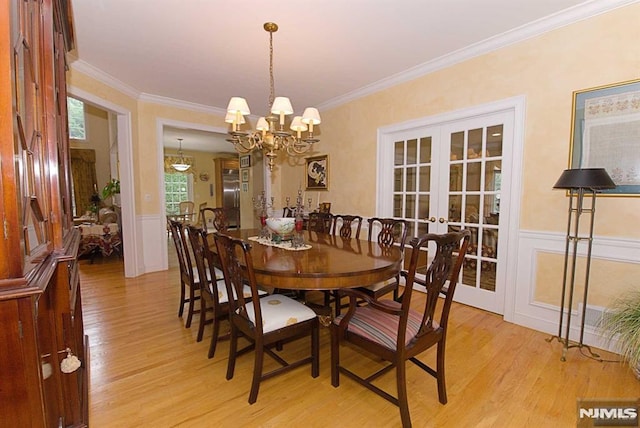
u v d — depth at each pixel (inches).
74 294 59.2
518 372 78.7
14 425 34.8
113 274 170.2
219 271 108.1
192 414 64.1
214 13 91.5
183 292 113.0
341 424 61.6
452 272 68.9
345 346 92.8
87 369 76.6
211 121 195.0
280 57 121.3
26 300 34.2
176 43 109.9
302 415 64.0
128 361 83.8
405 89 139.3
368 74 138.9
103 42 109.0
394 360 59.6
